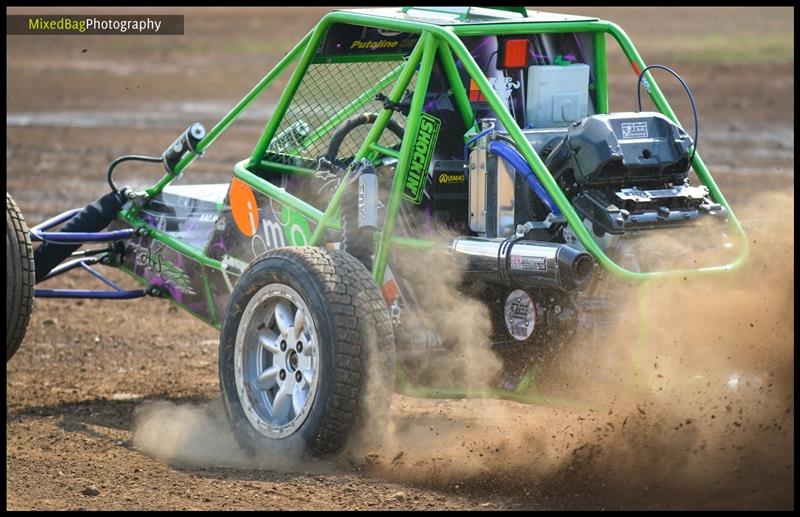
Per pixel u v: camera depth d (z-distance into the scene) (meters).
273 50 94.06
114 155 57.19
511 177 19.75
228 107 71.06
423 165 20.22
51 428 22.36
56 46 96.50
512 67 21.27
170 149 25.12
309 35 22.20
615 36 21.92
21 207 46.41
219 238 23.44
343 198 20.47
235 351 20.22
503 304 19.73
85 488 18.06
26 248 22.94
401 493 17.78
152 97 74.50
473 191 20.23
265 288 19.77
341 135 22.27
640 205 19.14
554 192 18.88
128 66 87.31
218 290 23.73
